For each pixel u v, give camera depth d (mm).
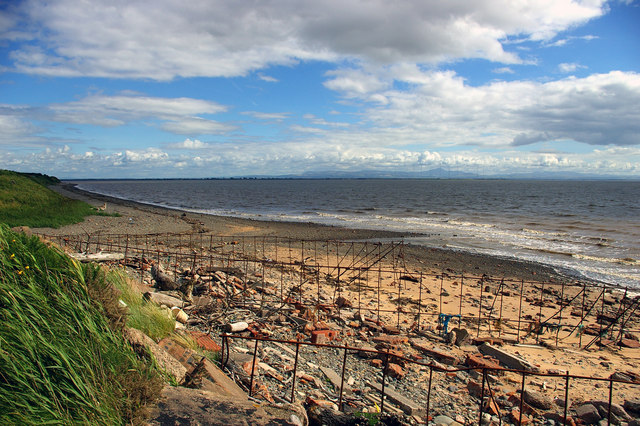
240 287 12945
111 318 4680
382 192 140000
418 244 31172
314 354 8484
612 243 32531
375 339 9891
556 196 113312
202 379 4680
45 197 41906
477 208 70500
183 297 10625
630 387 8109
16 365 3398
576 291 18469
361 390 6918
